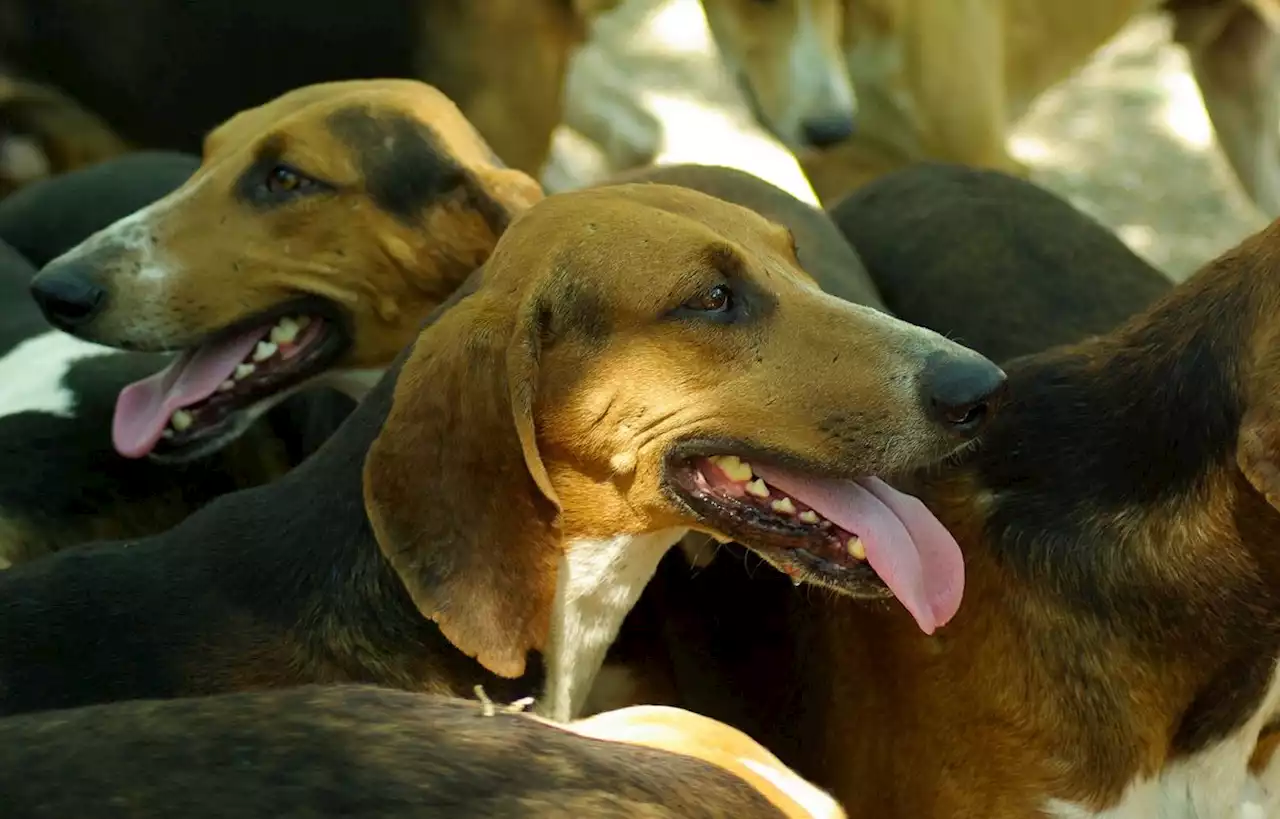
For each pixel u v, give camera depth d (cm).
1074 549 151
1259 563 147
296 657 150
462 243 176
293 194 175
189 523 156
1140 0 269
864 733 157
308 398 188
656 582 166
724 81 347
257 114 180
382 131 175
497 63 227
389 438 148
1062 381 155
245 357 177
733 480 152
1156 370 151
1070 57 268
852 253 188
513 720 129
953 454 150
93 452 180
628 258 150
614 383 150
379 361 179
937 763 154
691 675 165
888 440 148
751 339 150
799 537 151
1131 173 303
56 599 151
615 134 280
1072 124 324
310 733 126
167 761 124
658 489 152
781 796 134
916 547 151
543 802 125
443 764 125
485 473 148
